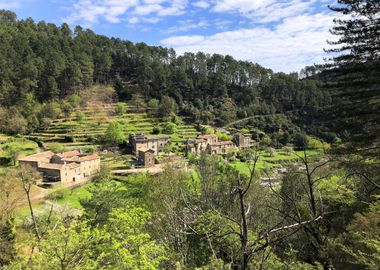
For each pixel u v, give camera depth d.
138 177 31.75
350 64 12.07
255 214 14.15
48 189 48.34
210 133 84.88
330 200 17.19
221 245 11.50
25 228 21.44
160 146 81.81
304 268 11.35
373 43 11.48
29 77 92.44
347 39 11.97
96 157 66.44
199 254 11.56
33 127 83.44
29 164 57.53
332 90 12.91
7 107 86.44
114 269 9.06
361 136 11.52
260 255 9.96
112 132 81.88
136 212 13.70
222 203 14.95
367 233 11.88
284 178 20.08
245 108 70.00
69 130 84.06
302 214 14.35
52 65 97.56
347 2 11.91
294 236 14.77
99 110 99.69
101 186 26.73
